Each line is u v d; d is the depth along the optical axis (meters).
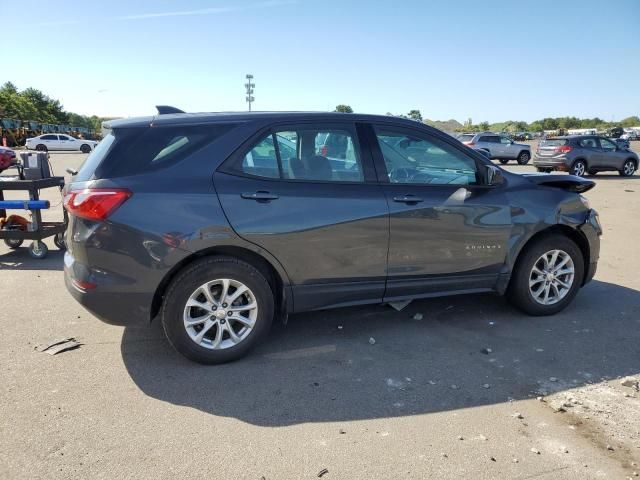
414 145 4.15
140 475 2.52
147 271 3.40
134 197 3.36
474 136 28.09
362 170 3.94
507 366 3.71
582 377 3.56
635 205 12.09
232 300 3.65
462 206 4.14
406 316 4.67
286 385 3.43
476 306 4.93
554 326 4.46
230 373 3.58
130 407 3.13
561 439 2.84
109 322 3.51
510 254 4.39
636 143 57.59
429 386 3.42
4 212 7.33
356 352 3.94
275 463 2.63
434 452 2.72
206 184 3.51
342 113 4.02
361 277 3.95
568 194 4.63
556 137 21.05
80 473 2.53
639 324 4.52
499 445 2.79
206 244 3.47
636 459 2.68
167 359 3.79
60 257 6.94
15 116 64.25
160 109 4.03
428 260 4.11
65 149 42.38
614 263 6.69
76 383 3.42
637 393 3.34
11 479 2.48
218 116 3.75
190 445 2.77
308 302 3.88
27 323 4.46
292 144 3.80
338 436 2.86
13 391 3.30
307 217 3.69
